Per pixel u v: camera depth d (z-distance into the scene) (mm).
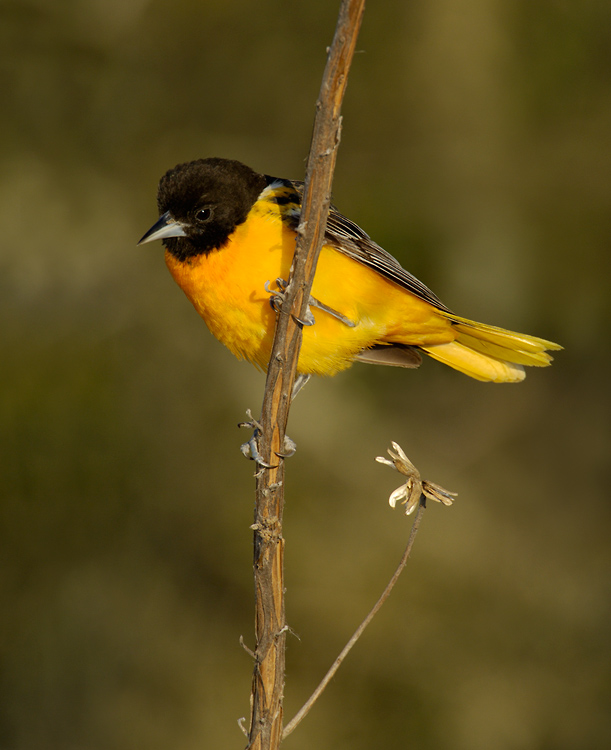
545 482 14305
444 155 14094
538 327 13766
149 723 12117
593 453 14219
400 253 13500
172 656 12484
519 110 13977
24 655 12211
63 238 13898
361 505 13289
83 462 12766
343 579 12766
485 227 13812
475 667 12500
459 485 13977
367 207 13711
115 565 12719
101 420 12953
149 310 13852
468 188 13969
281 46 14422
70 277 13758
